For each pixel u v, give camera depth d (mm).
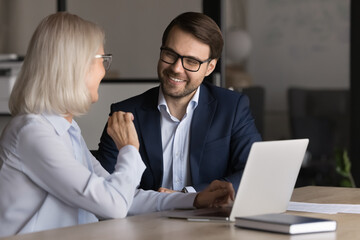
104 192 2350
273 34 5887
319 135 5887
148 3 5770
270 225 2066
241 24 5852
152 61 5750
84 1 5977
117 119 2570
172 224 2223
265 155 2271
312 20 5824
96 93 2541
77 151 2568
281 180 2396
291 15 5875
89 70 2484
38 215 2377
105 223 2256
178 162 3352
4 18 6289
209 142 3342
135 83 5789
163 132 3381
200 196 2580
